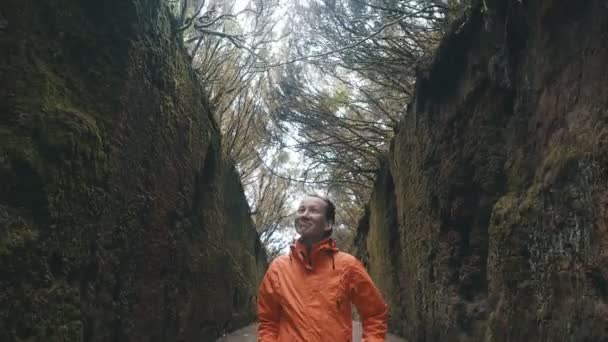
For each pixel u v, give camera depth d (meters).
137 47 6.35
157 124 7.41
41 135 4.51
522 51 7.03
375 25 11.77
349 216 28.89
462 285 8.84
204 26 10.34
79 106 5.34
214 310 12.75
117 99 5.88
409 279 12.81
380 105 14.75
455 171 8.86
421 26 11.12
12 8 4.70
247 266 19.36
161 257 7.88
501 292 6.67
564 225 5.20
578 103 5.31
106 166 5.50
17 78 4.60
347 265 3.14
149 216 7.23
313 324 2.96
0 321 3.96
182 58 8.98
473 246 8.59
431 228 10.26
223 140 14.88
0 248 3.99
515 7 6.86
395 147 14.27
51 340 4.47
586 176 4.80
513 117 7.41
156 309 7.69
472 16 8.43
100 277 5.62
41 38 5.04
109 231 5.81
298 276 3.11
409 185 12.34
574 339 4.86
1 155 4.19
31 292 4.25
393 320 15.19
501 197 7.32
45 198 4.41
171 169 8.20
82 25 5.62
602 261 4.45
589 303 4.67
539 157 6.31
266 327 3.19
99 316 5.63
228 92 12.87
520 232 6.23
